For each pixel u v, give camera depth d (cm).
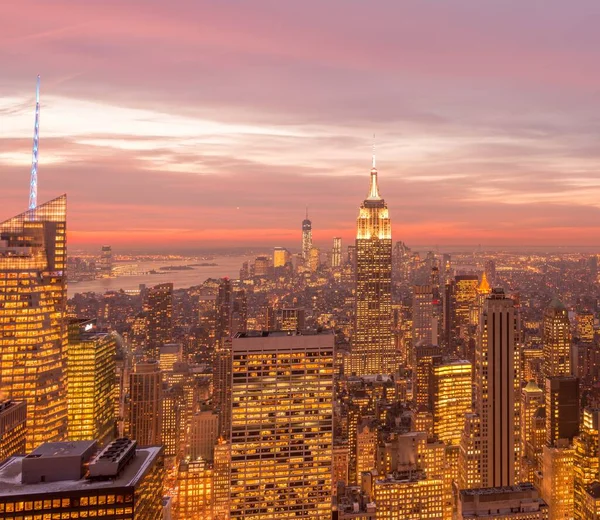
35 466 15362
